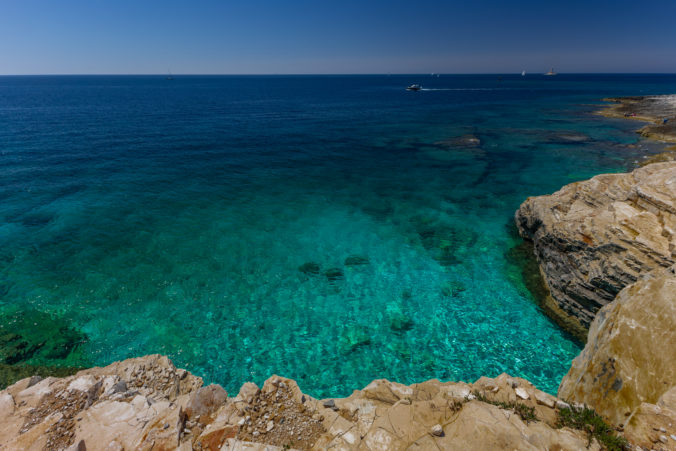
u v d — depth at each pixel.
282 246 25.50
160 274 21.67
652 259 14.24
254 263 23.28
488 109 95.62
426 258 24.03
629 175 19.23
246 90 189.38
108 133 59.44
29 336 16.67
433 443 7.32
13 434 8.91
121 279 21.05
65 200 31.84
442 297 20.16
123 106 100.62
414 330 17.80
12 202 30.77
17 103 105.00
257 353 16.39
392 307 19.41
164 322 17.94
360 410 9.81
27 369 14.93
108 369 12.50
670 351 8.96
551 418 8.36
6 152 45.12
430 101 121.19
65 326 17.38
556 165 42.56
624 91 151.50
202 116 83.69
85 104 104.19
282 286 21.03
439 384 11.52
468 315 18.75
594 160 43.50
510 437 6.96
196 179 38.97
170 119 77.44
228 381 15.03
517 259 23.62
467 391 9.88
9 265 21.97
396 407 9.15
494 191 35.75
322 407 9.96
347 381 15.04
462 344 16.89
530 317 18.50
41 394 10.26
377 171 43.09
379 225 28.92
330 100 129.25
